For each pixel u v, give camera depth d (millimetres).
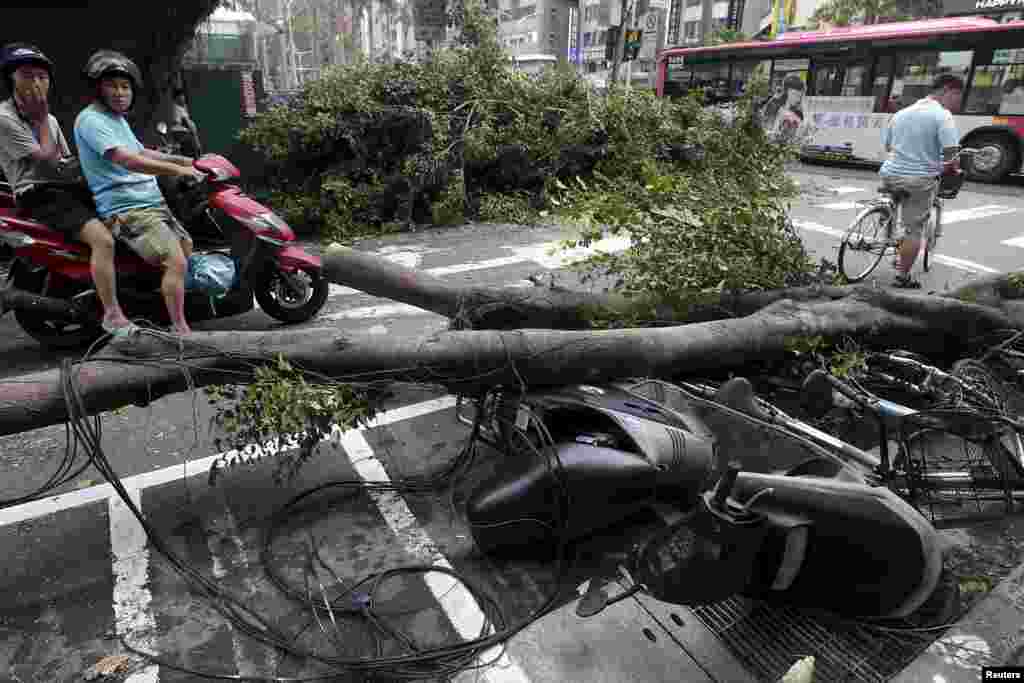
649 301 4441
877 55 15133
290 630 2576
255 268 5309
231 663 2430
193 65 13102
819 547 2289
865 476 3215
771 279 4773
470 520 2865
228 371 3061
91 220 4480
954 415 3188
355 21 46594
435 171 9539
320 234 9539
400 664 2357
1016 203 11609
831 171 16062
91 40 9703
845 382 3842
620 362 3555
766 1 39844
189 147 10492
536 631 2488
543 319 4422
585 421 3188
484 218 10227
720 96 18328
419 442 3973
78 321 4961
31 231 4508
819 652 2326
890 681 2166
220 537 3131
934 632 2385
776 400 4227
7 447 3916
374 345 3244
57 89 9703
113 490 3490
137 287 5012
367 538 3125
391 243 8898
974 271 7543
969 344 4500
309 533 3158
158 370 2986
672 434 2996
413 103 9906
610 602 2385
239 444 3174
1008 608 2408
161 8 9781
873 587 2312
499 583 2824
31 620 2631
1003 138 13484
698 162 10602
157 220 4602
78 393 2799
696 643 2375
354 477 3611
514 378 3348
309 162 9734
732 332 3943
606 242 8703
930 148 6480
